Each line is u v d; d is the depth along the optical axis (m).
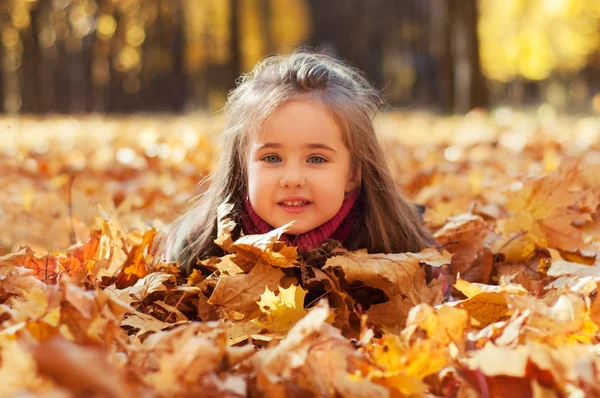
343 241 2.47
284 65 2.48
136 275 2.41
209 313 2.17
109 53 36.12
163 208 4.03
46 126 13.21
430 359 1.56
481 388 1.47
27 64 29.67
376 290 2.33
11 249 3.29
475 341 1.78
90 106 35.19
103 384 1.13
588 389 1.41
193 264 2.47
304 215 2.30
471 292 2.02
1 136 9.97
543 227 2.90
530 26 31.62
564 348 1.55
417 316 1.71
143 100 37.09
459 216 2.96
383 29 43.75
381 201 2.54
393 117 17.80
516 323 1.75
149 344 1.65
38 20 29.53
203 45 37.62
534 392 1.39
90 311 1.64
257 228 2.39
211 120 15.29
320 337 1.62
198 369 1.42
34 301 1.74
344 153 2.36
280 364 1.54
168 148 7.56
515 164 6.82
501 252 2.84
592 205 3.02
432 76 42.84
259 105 2.33
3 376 1.25
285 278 2.26
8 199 4.25
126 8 35.69
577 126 12.57
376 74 44.41
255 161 2.33
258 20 38.31
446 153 8.02
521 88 46.03
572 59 41.88
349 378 1.49
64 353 1.13
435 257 2.26
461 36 20.25
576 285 2.17
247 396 1.49
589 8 29.34
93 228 2.62
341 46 44.28
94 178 5.54
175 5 36.50
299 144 2.27
